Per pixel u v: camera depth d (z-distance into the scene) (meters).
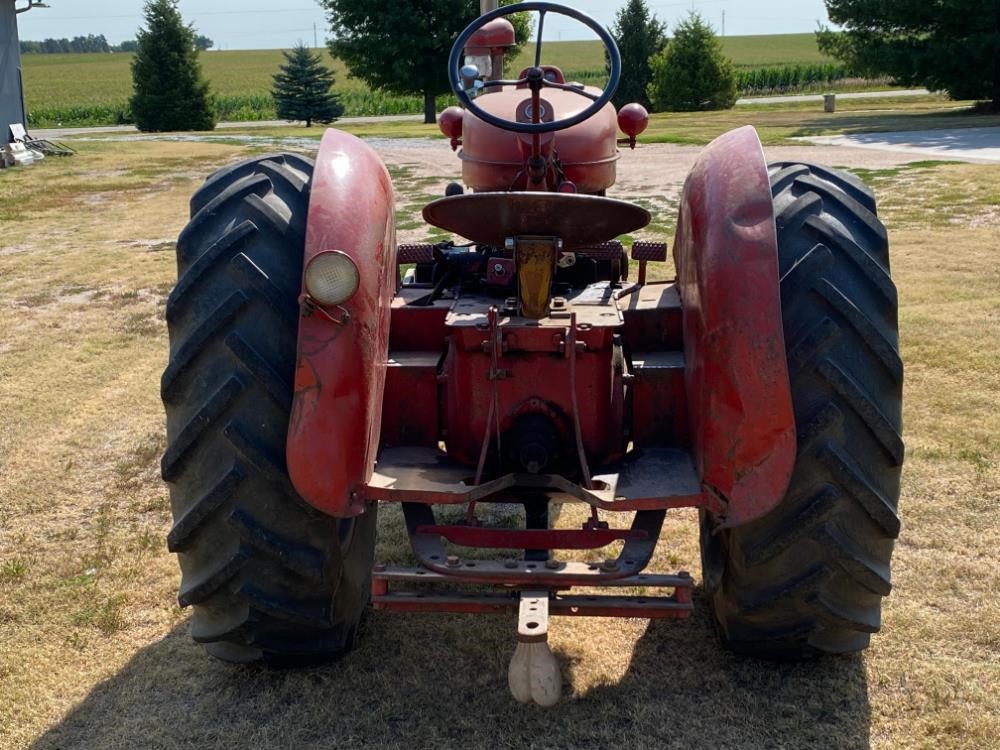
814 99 46.22
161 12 43.44
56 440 5.55
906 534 4.12
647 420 3.10
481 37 4.35
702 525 3.56
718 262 2.57
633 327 3.29
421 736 2.92
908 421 5.33
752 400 2.52
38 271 10.17
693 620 3.53
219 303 2.70
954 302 7.61
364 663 3.31
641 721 2.96
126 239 12.07
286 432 2.67
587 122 3.88
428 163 18.25
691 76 41.62
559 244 2.90
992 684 3.10
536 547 2.77
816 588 2.71
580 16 3.32
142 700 3.16
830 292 2.65
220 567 2.74
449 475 2.86
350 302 2.58
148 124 44.06
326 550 2.77
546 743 2.87
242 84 84.69
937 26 30.36
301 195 2.99
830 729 2.90
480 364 2.94
